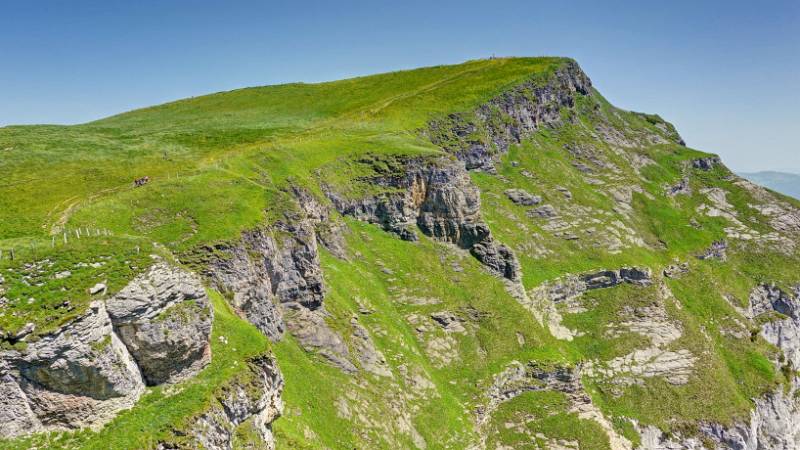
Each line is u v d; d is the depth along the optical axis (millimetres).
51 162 78188
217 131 112625
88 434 31734
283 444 44906
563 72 176250
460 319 87312
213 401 36438
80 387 31734
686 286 132125
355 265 84125
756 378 111875
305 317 64312
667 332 107688
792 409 113312
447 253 97312
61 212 59719
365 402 61531
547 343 91500
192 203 62188
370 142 105000
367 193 94250
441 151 104812
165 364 35938
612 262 119875
